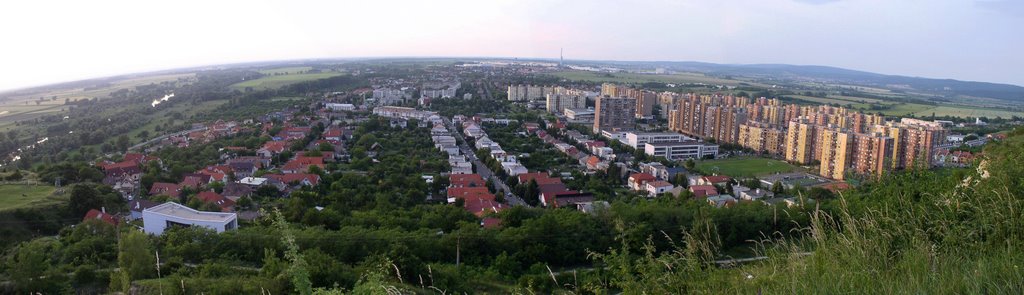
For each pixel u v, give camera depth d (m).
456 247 42.66
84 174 70.12
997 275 8.38
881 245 10.30
